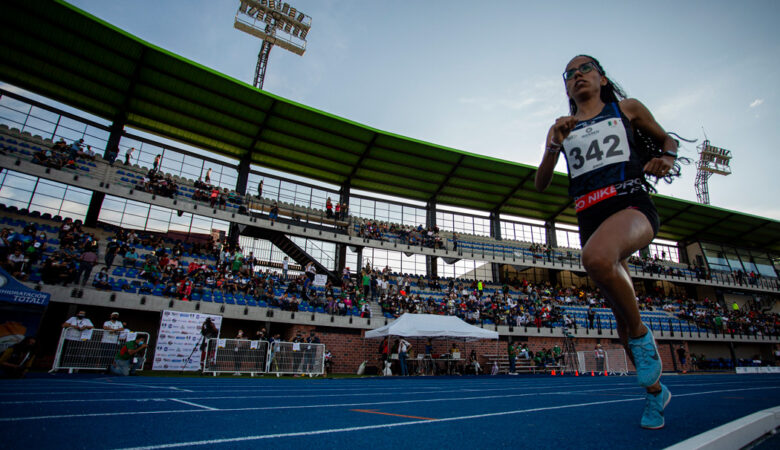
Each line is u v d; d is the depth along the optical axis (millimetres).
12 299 8781
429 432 2096
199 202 21062
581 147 2230
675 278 34031
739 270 37875
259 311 18406
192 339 14562
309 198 26906
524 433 2033
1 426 1983
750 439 1964
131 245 19172
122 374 10891
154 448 1635
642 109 2258
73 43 17875
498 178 28453
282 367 14383
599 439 1813
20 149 18391
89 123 21094
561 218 34250
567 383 10469
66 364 10852
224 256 20922
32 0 16234
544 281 33688
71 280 14906
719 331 31391
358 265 25750
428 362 20250
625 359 20078
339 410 3195
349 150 24953
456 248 28609
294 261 25406
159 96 20484
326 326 19938
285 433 2049
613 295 1847
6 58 18297
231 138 23391
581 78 2367
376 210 29016
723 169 46188
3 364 7773
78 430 1968
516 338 24703
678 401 3990
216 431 2076
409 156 25750
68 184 18000
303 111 21828
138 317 17609
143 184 20031
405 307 22859
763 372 26344
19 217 17859
